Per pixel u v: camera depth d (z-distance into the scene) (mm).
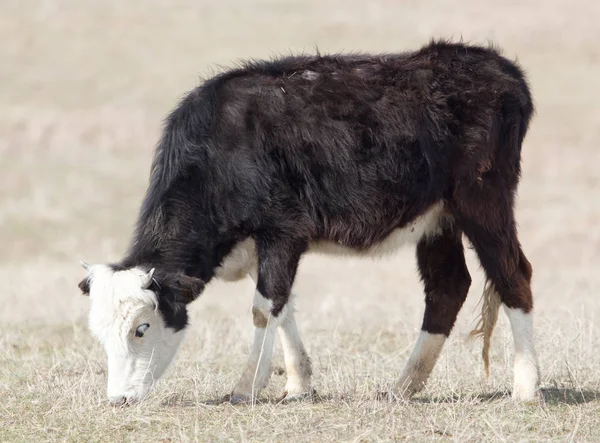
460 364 20703
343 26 91188
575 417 16359
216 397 18250
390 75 18812
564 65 79625
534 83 75250
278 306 17984
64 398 17516
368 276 38031
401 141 18406
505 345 20859
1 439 15539
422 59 19062
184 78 78812
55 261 43062
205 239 18062
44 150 62125
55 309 29078
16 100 72438
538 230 45906
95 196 53938
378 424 15938
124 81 77875
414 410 16953
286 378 20203
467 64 18969
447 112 18500
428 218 18812
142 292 16688
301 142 18156
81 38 89438
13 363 21203
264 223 18000
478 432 15500
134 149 63594
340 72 18781
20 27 91250
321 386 19188
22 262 42938
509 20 90688
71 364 20953
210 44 88188
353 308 28797
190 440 15195
